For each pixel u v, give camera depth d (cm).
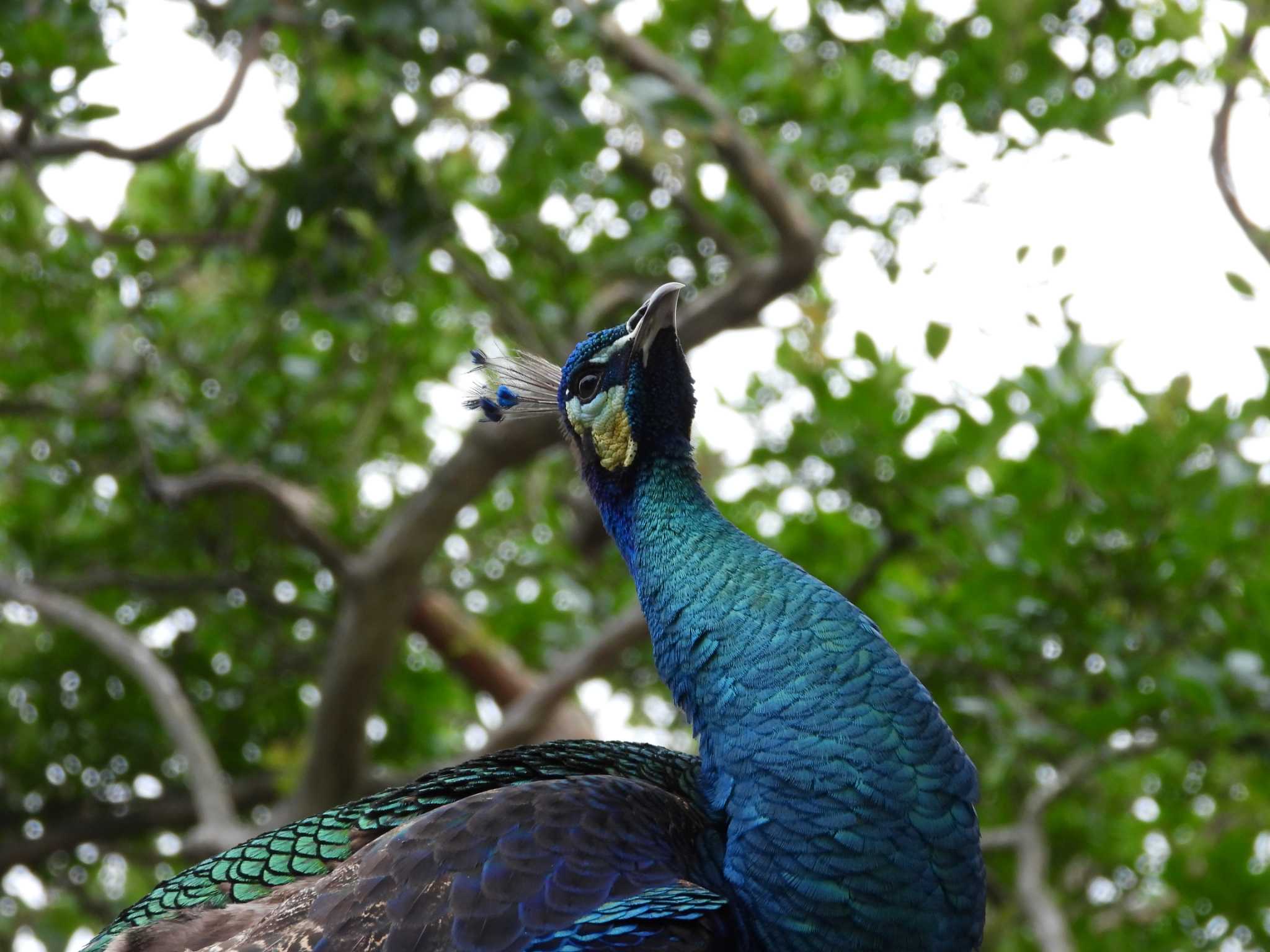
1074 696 679
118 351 878
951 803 313
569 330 973
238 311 938
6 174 891
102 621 855
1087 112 830
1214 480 672
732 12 946
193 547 948
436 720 1015
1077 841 832
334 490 923
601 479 393
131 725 983
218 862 339
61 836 936
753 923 309
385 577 788
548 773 342
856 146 923
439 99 770
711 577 340
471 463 777
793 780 310
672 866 307
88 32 668
